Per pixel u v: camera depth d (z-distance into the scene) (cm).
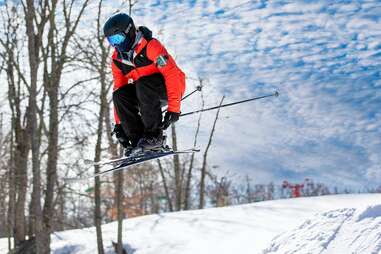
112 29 824
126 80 911
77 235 2930
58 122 2405
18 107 2797
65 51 2359
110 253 2572
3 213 3142
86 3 2355
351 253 941
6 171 2698
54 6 2391
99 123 2386
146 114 863
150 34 845
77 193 2489
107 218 4400
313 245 1052
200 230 2512
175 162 4253
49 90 2406
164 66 836
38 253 2238
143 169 4119
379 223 980
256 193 6531
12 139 2809
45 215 2412
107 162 937
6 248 3069
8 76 2809
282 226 2244
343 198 2814
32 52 2156
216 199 4975
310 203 2762
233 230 2366
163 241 2505
